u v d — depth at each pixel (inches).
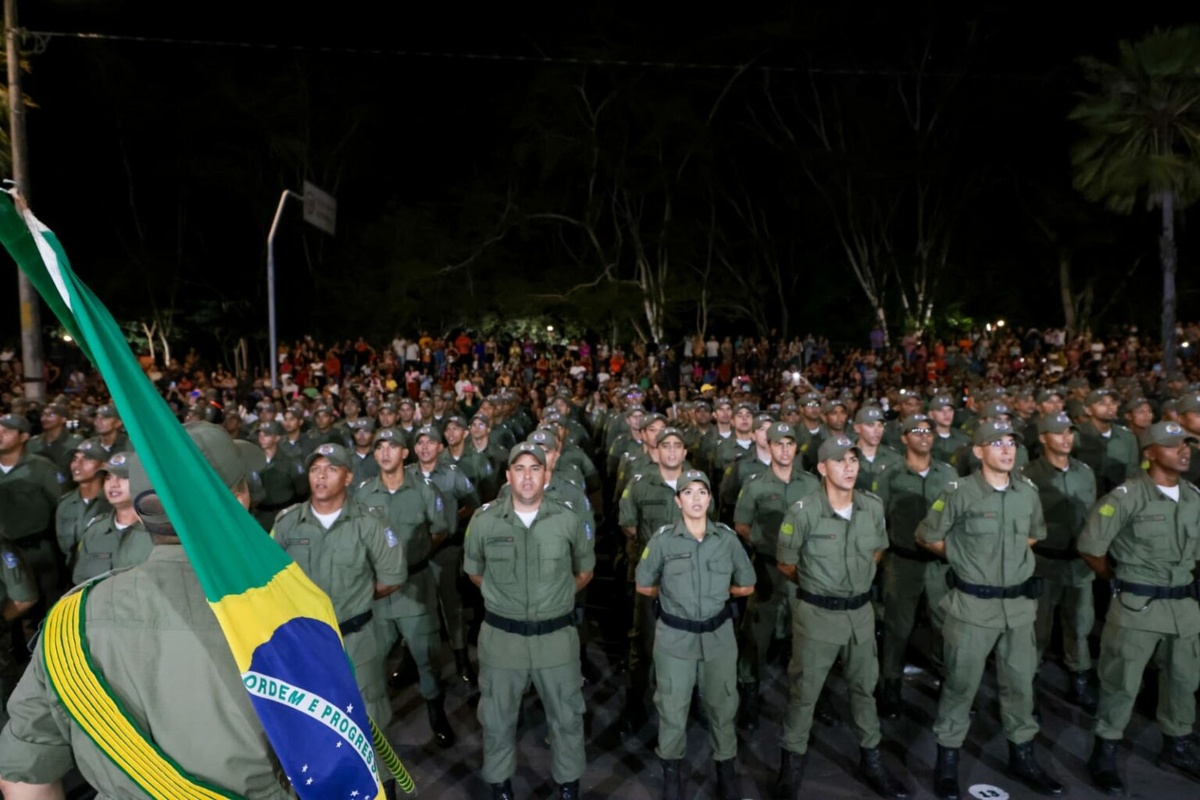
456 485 305.0
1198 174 684.1
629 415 420.8
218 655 74.4
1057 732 247.1
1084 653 268.5
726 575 207.8
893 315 1508.4
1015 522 213.0
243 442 95.5
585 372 1074.7
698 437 480.4
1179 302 1517.0
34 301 566.6
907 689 281.6
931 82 1396.4
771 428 282.2
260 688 72.3
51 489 318.0
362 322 1457.9
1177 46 657.6
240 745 73.4
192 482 75.1
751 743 248.7
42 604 319.3
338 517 207.3
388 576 209.3
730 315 1531.7
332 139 1456.7
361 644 205.0
